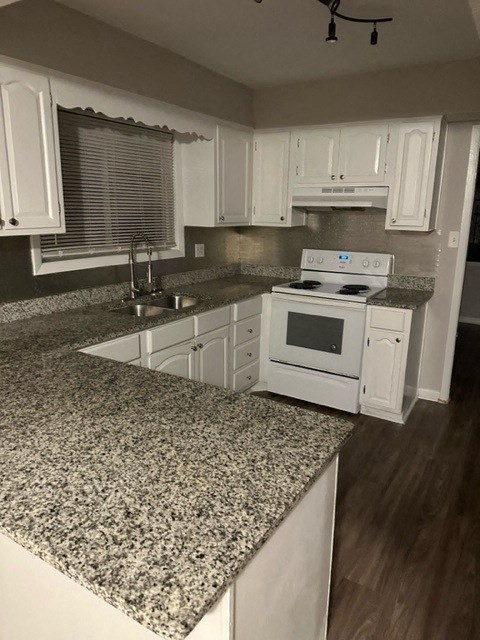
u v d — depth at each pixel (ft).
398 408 10.58
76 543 2.79
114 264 9.93
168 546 2.78
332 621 5.58
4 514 3.04
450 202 11.00
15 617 3.84
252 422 4.41
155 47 8.81
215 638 2.95
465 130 10.57
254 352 12.12
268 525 2.99
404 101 10.13
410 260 11.68
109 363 6.13
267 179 12.27
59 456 3.74
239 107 11.48
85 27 7.43
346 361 10.91
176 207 11.52
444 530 7.22
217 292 11.41
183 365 9.52
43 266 8.50
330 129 11.10
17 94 6.55
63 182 8.70
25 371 5.75
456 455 9.47
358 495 8.09
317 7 7.08
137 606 2.38
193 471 3.56
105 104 8.04
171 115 9.52
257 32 8.16
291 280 13.29
